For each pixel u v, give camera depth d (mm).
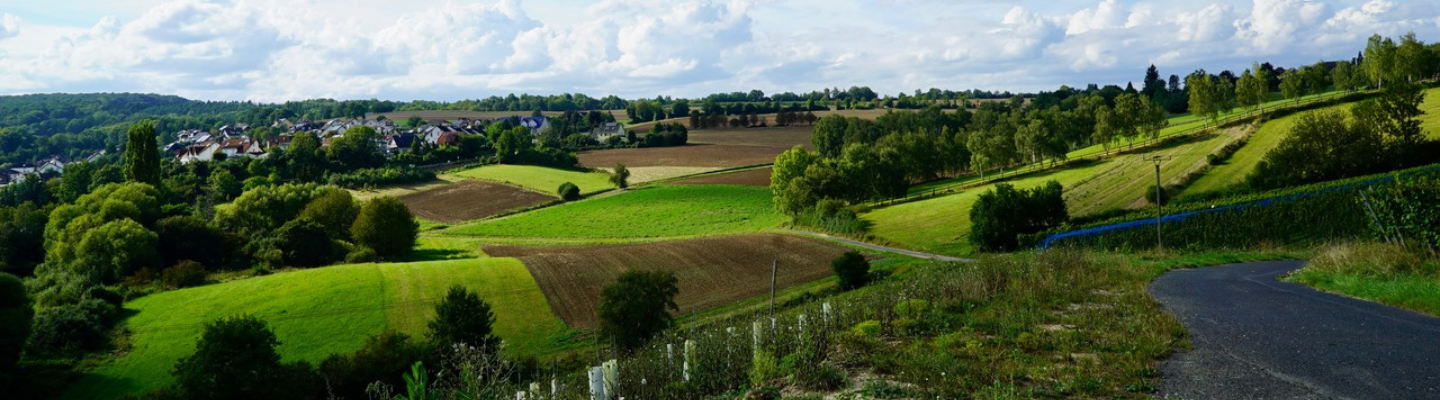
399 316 45375
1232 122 103875
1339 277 18453
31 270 74000
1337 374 8883
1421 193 19875
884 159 97250
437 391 8406
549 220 99688
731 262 59469
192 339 42375
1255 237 50906
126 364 39188
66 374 37656
